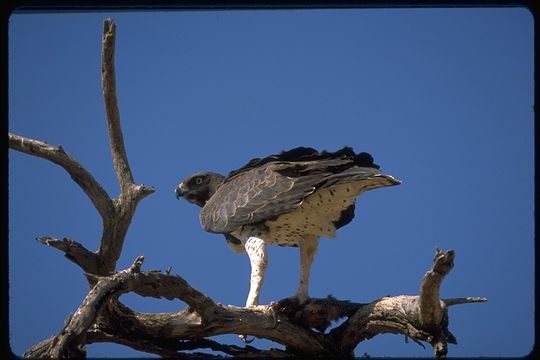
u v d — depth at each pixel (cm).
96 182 1243
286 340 1341
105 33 1270
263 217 1448
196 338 1303
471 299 1258
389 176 1367
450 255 1101
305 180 1432
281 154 1549
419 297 1195
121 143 1288
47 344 1139
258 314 1312
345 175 1391
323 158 1490
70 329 1009
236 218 1474
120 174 1263
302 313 1362
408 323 1266
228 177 1617
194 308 1228
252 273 1455
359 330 1339
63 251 1221
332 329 1377
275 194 1456
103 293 1062
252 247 1470
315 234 1488
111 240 1242
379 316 1308
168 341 1277
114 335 1247
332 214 1466
